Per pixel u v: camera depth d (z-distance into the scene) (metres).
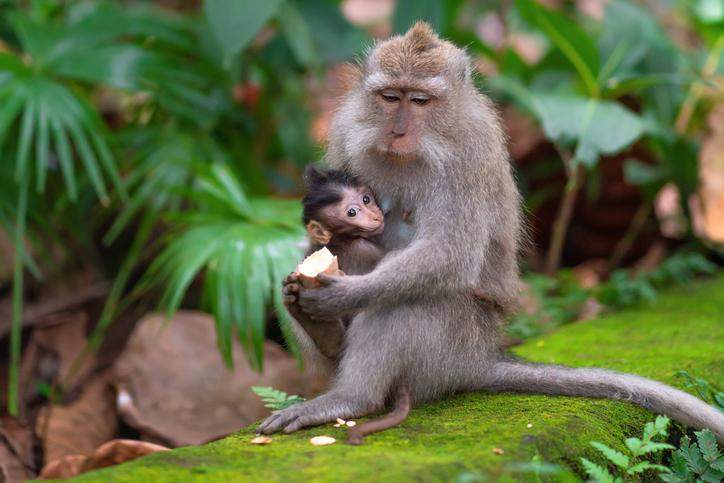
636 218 17.11
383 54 8.45
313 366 9.09
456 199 8.23
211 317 12.98
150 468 6.62
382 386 8.07
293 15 15.09
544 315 13.34
